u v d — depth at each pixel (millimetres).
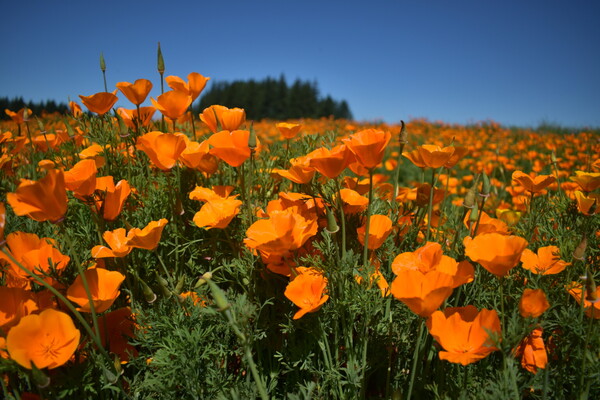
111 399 480
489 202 1329
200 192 569
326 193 592
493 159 2258
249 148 559
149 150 570
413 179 2408
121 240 486
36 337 373
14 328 358
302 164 539
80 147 845
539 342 448
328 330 517
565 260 559
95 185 504
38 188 374
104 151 714
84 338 434
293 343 502
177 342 472
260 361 504
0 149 857
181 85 760
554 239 646
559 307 510
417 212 702
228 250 636
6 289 425
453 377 469
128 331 518
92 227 614
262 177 740
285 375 547
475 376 455
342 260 464
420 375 485
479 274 537
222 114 659
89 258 524
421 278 377
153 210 655
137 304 511
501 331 390
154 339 485
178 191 619
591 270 563
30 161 999
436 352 488
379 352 508
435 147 573
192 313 495
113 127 795
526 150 3336
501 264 378
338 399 479
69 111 850
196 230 656
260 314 531
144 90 719
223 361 528
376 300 453
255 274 547
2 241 369
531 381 417
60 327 379
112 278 450
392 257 553
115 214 517
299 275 453
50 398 426
